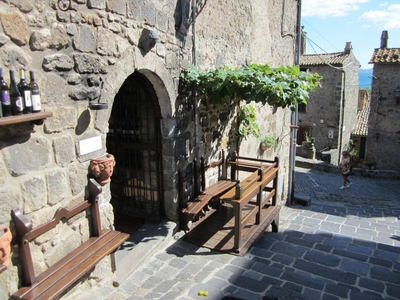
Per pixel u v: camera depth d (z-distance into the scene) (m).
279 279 3.96
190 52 4.74
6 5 2.30
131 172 5.01
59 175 2.83
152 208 4.97
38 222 2.66
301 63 19.50
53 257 2.82
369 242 5.47
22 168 2.50
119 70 3.37
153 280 3.76
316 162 16.62
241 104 6.43
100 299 3.11
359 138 21.72
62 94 2.79
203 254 4.44
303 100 4.69
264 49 7.22
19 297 2.44
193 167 5.16
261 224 5.17
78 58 2.89
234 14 5.84
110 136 5.07
